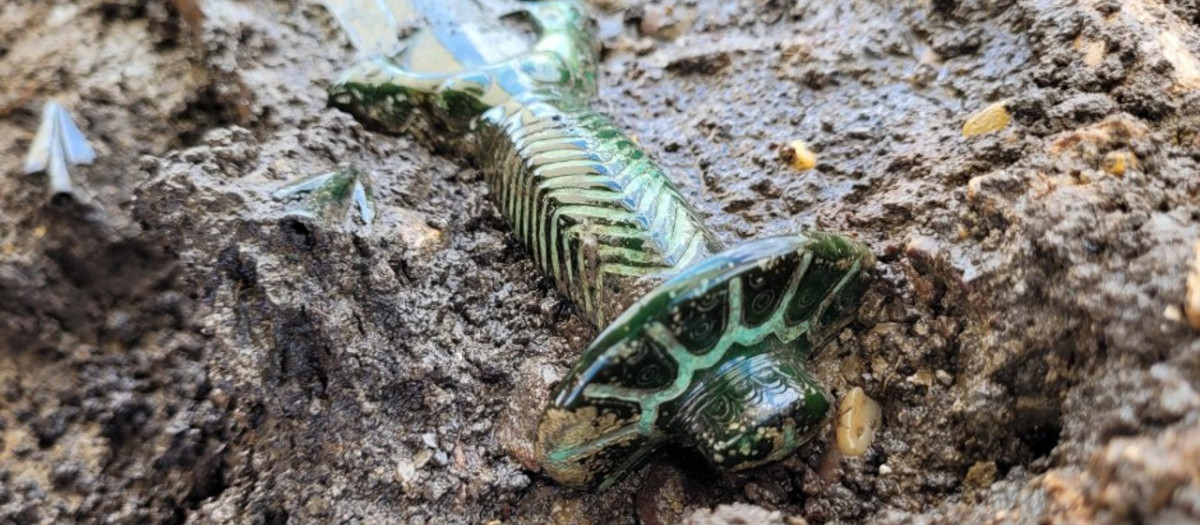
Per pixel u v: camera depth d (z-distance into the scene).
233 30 0.14
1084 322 0.09
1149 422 0.08
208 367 0.11
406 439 0.11
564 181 0.11
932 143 0.12
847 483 0.10
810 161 0.13
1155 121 0.11
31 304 0.11
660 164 0.14
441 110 0.13
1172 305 0.08
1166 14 0.12
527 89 0.13
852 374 0.11
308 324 0.11
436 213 0.13
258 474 0.11
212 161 0.12
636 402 0.09
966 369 0.10
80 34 0.13
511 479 0.11
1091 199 0.09
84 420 0.11
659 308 0.09
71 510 0.10
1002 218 0.10
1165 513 0.07
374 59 0.14
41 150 0.11
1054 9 0.12
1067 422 0.09
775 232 0.12
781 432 0.09
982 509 0.09
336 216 0.12
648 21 0.16
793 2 0.15
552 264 0.11
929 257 0.10
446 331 0.12
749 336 0.10
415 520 0.11
